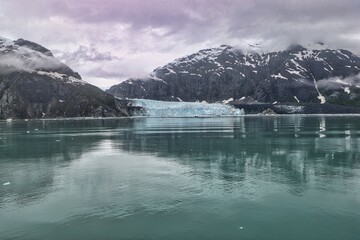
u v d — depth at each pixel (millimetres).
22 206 39344
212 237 31188
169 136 116750
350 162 62750
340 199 40750
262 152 75875
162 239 30938
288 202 39781
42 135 125000
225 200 40625
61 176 53344
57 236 31672
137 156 72312
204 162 64438
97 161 66562
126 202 40312
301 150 78000
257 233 31875
